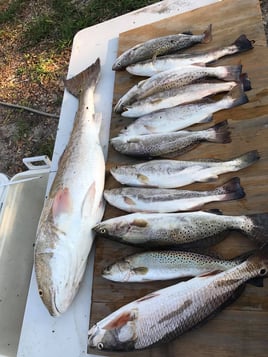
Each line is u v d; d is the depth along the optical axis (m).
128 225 0.73
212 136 0.80
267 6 1.38
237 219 0.69
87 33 1.10
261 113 0.79
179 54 0.93
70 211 0.75
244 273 0.63
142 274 0.69
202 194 0.74
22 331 0.74
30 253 0.91
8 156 1.43
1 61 1.63
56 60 1.55
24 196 0.95
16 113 1.50
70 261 0.72
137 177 0.80
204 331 0.64
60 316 0.73
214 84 0.85
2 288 0.85
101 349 0.64
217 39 0.93
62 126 0.97
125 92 0.95
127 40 1.03
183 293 0.64
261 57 0.86
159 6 1.07
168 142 0.82
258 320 0.63
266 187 0.72
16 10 1.75
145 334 0.63
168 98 0.87
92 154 0.82
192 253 0.69
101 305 0.71
